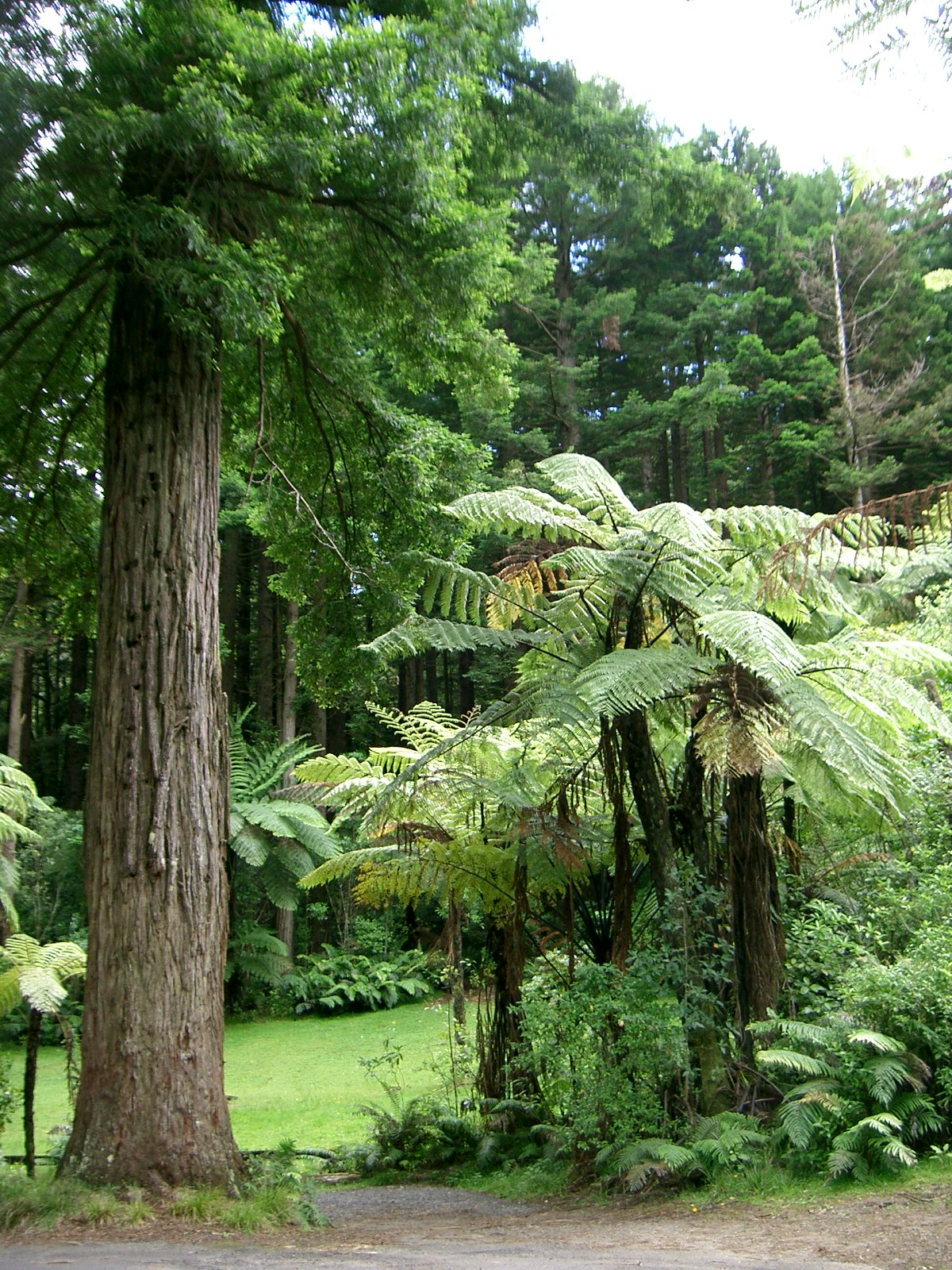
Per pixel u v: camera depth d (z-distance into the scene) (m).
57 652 30.94
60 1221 5.30
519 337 23.75
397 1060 9.93
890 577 9.10
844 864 8.08
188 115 6.28
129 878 6.36
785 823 8.44
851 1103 5.57
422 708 9.96
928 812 8.01
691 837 7.42
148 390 7.08
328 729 27.34
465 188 8.59
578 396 23.92
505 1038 8.95
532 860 8.36
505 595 8.14
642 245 24.95
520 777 7.92
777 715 6.44
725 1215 5.11
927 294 21.17
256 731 25.77
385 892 9.48
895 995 6.03
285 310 8.72
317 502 10.25
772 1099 6.34
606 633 7.75
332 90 7.05
